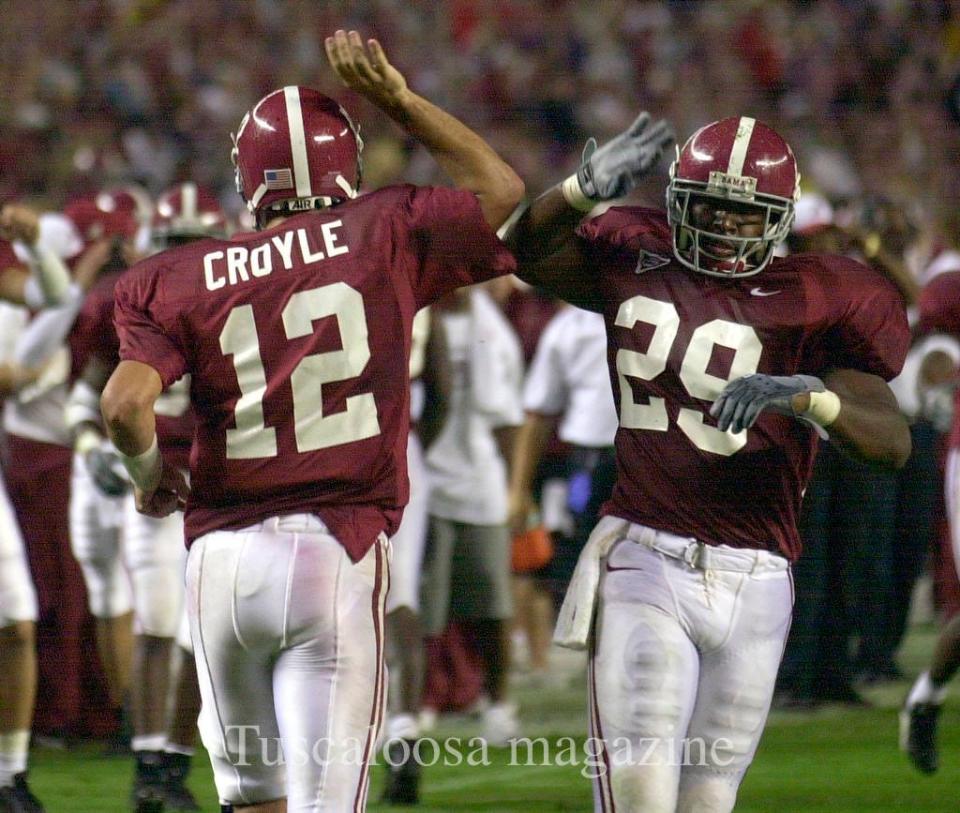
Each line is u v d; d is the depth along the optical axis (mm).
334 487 11320
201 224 19094
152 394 11133
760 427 12031
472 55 54219
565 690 26109
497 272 11727
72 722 22047
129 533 18234
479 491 21578
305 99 11898
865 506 24172
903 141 52469
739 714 12141
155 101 50781
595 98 53812
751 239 12000
